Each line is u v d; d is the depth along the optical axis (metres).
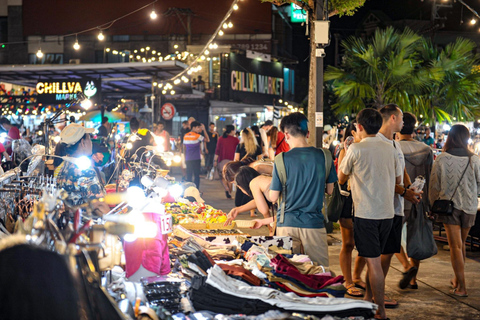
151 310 2.78
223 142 14.65
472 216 5.88
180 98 29.72
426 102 15.12
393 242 5.25
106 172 9.87
